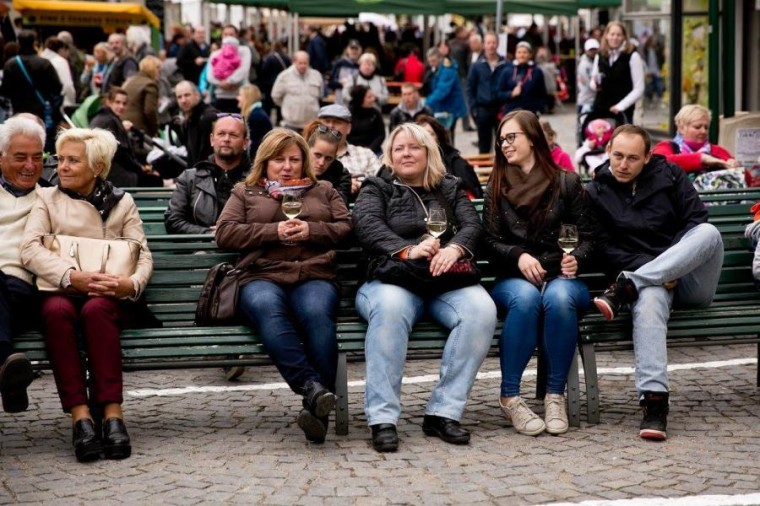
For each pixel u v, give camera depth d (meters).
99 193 8.97
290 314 8.74
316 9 33.03
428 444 8.47
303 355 8.48
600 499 7.28
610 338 8.98
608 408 9.39
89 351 8.38
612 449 8.32
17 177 8.95
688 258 8.91
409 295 8.72
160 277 9.22
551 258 9.11
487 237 9.22
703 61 20.34
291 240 8.94
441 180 9.23
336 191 9.38
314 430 8.32
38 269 8.52
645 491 7.43
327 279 8.93
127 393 10.01
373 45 45.84
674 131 19.27
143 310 8.80
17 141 8.90
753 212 10.19
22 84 20.27
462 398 8.58
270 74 32.16
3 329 8.29
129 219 9.02
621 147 9.28
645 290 8.90
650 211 9.35
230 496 7.40
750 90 22.06
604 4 35.88
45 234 8.73
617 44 20.20
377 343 8.49
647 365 8.68
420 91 35.25
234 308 8.77
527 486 7.55
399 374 8.52
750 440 8.50
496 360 10.92
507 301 8.89
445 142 12.95
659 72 21.78
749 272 9.98
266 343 8.50
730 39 16.83
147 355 8.50
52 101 20.50
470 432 8.78
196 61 34.41
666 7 21.31
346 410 8.70
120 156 14.87
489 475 7.78
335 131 11.24
